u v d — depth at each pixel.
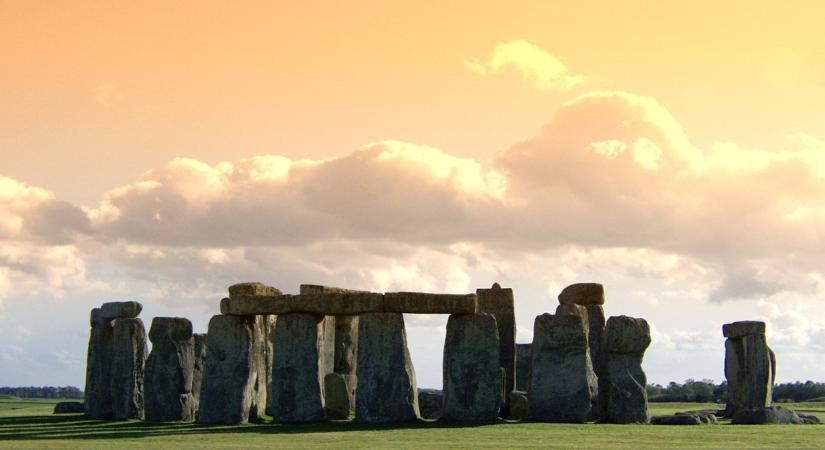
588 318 58.16
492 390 49.97
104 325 59.00
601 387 53.12
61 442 41.62
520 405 52.50
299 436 43.25
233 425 50.25
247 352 52.19
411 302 50.38
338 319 62.94
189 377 55.62
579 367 50.72
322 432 45.19
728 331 62.84
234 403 51.53
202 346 59.03
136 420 55.94
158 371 55.16
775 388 118.94
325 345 61.31
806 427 47.47
